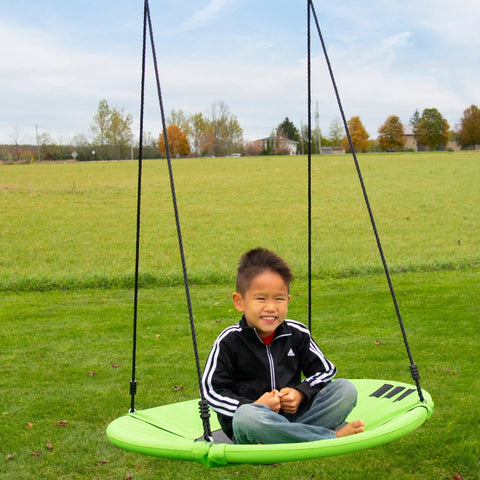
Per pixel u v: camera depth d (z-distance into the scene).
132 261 12.05
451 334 6.59
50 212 19.97
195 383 5.25
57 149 64.38
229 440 3.10
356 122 77.62
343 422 3.16
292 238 15.04
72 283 9.76
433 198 22.78
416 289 9.02
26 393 5.04
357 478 3.64
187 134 74.00
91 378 5.41
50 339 6.70
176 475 3.72
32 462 3.84
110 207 21.41
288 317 7.56
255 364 3.03
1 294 9.28
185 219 18.69
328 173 33.28
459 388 4.95
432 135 76.75
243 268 3.02
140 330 7.05
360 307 8.00
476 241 14.26
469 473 3.63
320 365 3.14
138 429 3.02
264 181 29.72
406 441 4.06
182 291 9.38
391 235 15.39
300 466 3.84
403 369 5.47
